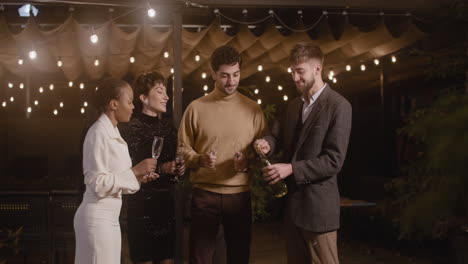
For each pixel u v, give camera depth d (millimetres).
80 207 2066
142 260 2873
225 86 2822
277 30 4848
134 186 2061
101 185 1965
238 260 2906
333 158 2342
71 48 5422
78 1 3842
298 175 2348
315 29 5051
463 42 4387
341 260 4730
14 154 8945
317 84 2496
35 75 8125
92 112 2883
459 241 3404
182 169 2756
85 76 7750
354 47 5641
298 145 2467
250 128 2930
